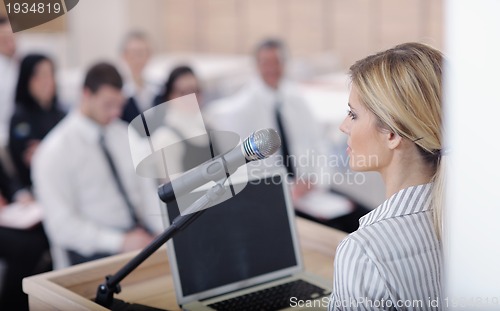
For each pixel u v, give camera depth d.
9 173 3.39
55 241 2.92
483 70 1.25
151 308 1.58
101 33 5.69
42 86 3.49
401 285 1.23
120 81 2.94
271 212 1.74
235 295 1.65
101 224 2.91
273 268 1.73
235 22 6.09
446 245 1.28
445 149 1.26
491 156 1.26
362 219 1.35
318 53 5.66
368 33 5.40
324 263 1.91
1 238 2.98
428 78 1.24
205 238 1.65
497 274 1.27
